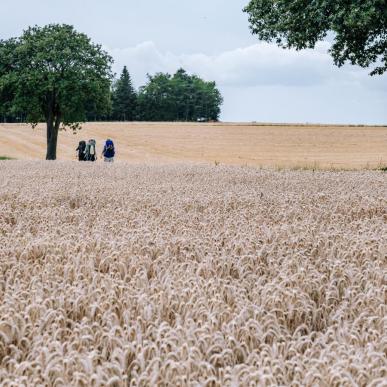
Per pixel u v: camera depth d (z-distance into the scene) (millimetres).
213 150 69188
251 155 65250
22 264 6766
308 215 11242
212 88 191000
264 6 32219
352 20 25734
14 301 5230
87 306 5359
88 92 48312
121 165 30547
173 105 176125
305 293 5691
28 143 68062
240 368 4086
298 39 30281
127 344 4402
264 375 3717
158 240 8031
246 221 10234
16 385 3684
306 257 7285
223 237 8469
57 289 5738
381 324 5008
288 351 4438
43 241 8000
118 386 3945
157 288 5812
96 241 8109
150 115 171625
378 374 3980
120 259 6984
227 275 6672
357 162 57188
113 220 10438
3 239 8523
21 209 12289
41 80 46906
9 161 36500
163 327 4473
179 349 4168
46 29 49250
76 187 15867
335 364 3926
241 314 4926
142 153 64938
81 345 4465
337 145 74500
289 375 4156
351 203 13250
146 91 172000
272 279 6559
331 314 5418
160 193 14531
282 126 96250
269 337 4883
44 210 11672
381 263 7262
